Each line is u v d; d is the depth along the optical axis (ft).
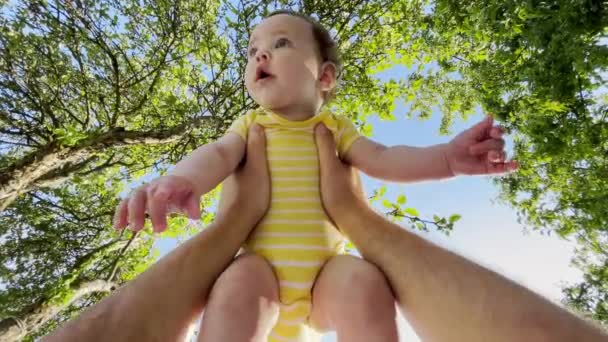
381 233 4.28
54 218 19.85
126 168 20.38
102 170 18.67
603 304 26.03
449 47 20.47
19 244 18.85
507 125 17.63
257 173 5.01
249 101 17.37
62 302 13.56
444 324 3.28
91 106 17.78
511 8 13.56
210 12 18.58
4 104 16.21
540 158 17.16
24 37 15.25
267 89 5.55
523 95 17.26
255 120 5.61
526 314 2.85
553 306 2.92
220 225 4.45
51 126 15.85
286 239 4.75
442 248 3.90
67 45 16.34
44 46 16.07
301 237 4.78
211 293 3.91
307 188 5.08
